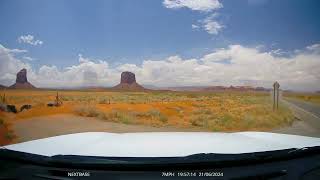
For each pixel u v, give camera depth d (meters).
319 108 20.69
